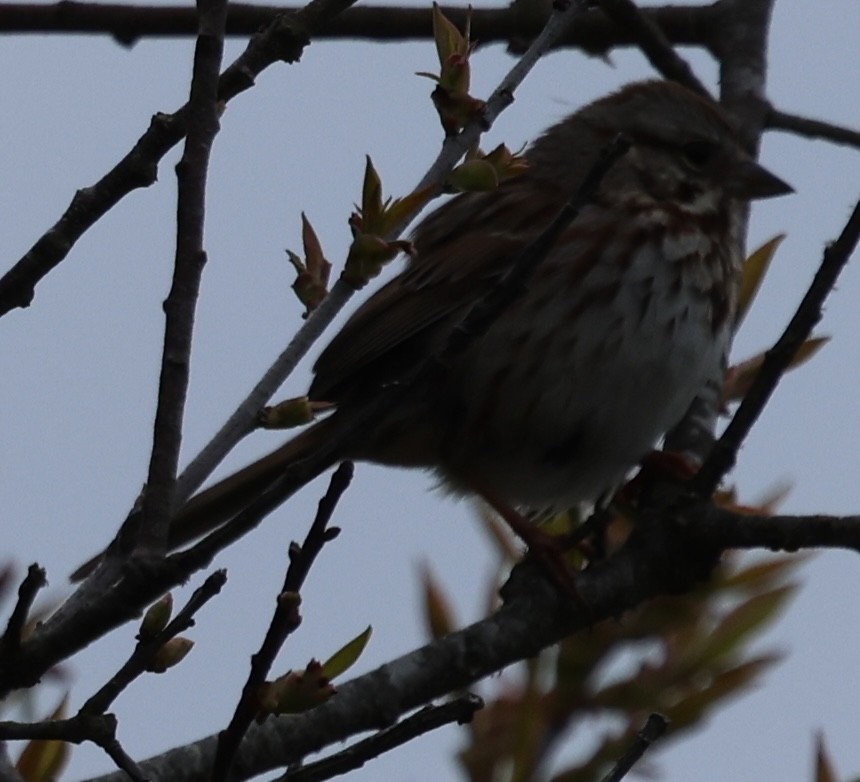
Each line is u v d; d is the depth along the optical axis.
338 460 6.50
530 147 11.52
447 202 11.51
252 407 6.91
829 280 8.32
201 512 10.65
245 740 7.68
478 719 8.55
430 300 10.97
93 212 7.22
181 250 6.71
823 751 8.23
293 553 6.14
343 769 6.74
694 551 8.65
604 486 11.05
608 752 8.47
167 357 6.63
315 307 7.57
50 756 7.62
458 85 7.30
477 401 10.64
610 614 8.60
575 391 10.48
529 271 6.39
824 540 8.49
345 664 6.66
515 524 9.21
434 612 9.00
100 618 6.29
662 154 11.15
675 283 10.56
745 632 8.76
